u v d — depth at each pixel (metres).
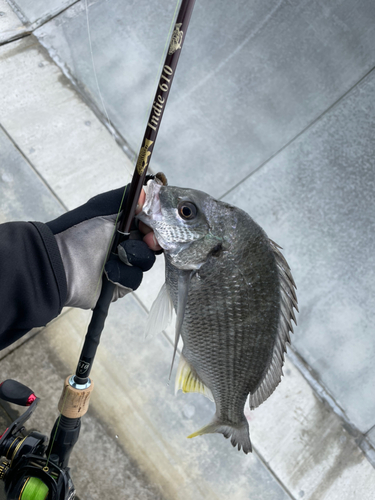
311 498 0.79
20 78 1.00
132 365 0.82
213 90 1.06
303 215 0.98
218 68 1.08
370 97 1.08
